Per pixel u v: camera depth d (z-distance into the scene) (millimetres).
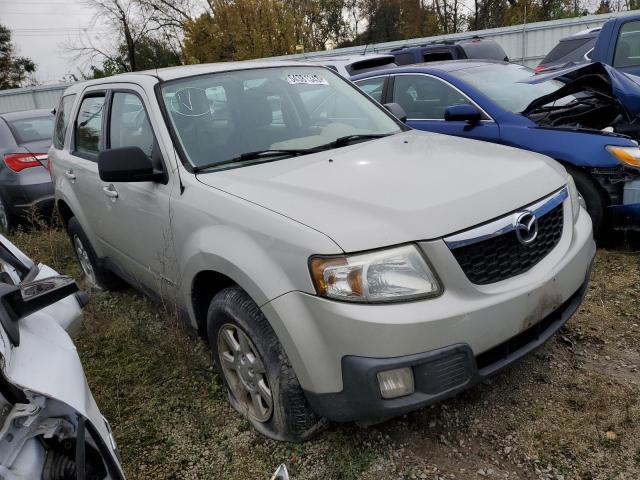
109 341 3842
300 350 2197
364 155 2977
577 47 8562
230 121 3293
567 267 2514
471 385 2207
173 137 3070
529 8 25078
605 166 4188
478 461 2402
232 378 2803
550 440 2473
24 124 7191
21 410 1441
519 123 4750
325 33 38000
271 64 3809
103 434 1690
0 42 43719
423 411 2734
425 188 2410
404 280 2107
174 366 3377
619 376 2865
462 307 2137
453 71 5629
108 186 3641
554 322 2549
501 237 2312
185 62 31031
